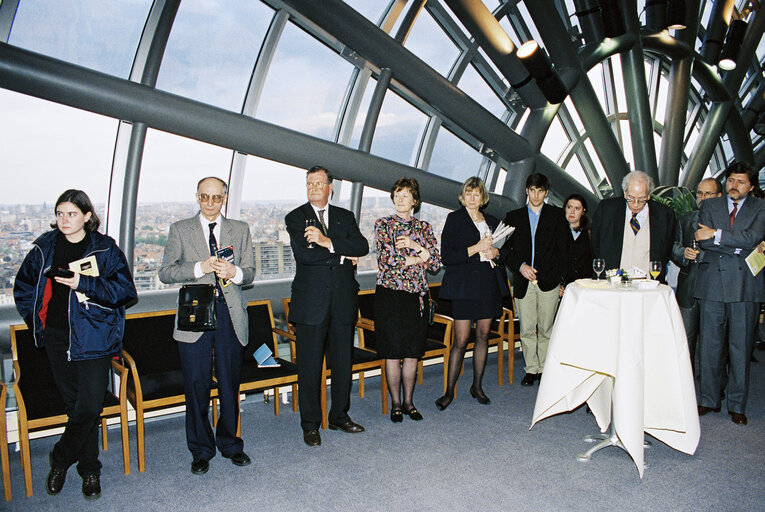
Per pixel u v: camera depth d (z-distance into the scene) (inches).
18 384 125.1
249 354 160.2
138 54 159.6
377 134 232.7
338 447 137.6
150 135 168.9
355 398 178.5
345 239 135.3
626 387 119.6
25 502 112.1
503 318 191.0
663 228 159.6
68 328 110.5
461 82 264.7
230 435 127.6
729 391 152.5
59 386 112.3
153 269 177.6
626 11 277.6
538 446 137.8
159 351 152.2
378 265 150.7
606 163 309.0
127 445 124.1
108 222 169.5
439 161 260.2
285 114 202.5
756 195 192.1
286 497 112.4
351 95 213.9
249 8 179.5
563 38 246.5
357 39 189.8
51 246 110.1
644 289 126.5
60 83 136.6
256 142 169.8
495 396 179.0
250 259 128.6
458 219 163.3
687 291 173.6
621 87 351.6
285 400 174.6
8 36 142.3
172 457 133.7
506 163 271.7
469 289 160.1
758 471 122.6
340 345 141.4
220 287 121.3
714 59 355.9
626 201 163.0
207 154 183.5
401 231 148.5
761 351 236.8
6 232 150.9
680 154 354.3
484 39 229.5
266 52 186.9
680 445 127.4
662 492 113.3
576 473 122.6
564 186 283.4
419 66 207.6
